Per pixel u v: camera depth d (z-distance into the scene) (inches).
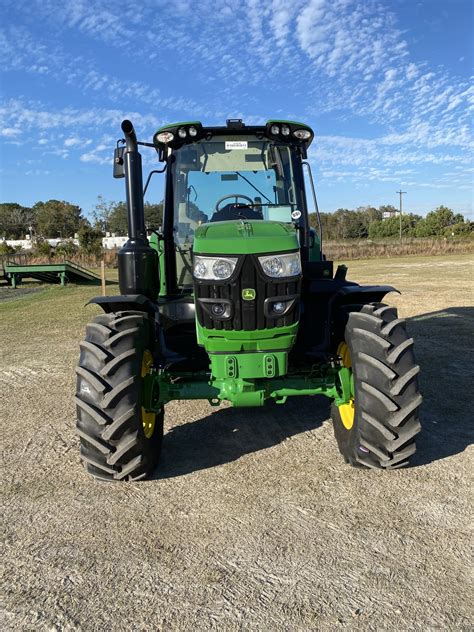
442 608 88.7
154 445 143.3
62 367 274.8
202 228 139.3
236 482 137.2
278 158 178.4
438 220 2847.0
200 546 109.1
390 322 134.3
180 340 160.4
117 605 92.3
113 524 119.0
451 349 276.1
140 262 158.1
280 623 86.7
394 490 128.8
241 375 131.2
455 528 112.0
